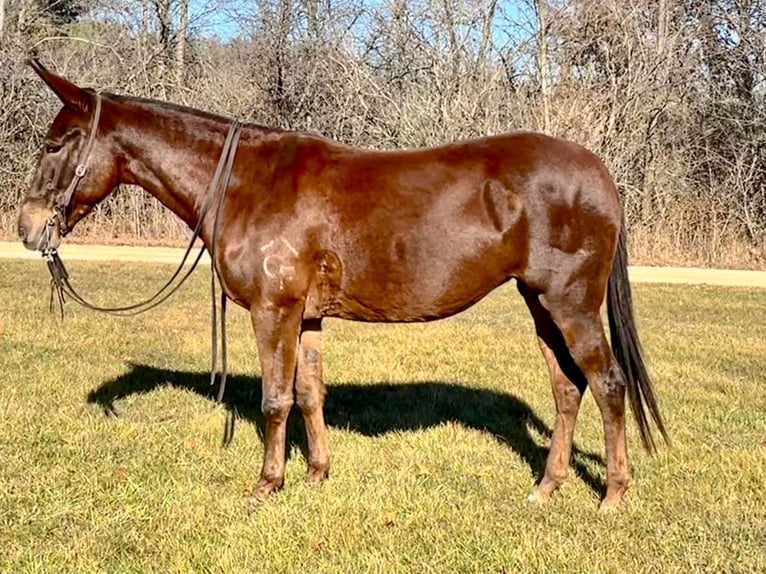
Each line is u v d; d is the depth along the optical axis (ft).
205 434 18.33
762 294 46.55
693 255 64.34
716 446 17.83
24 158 72.59
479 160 13.64
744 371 26.05
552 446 14.92
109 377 23.41
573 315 13.60
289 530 13.26
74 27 92.84
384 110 74.64
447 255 13.46
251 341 29.76
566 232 13.32
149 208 72.84
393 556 12.38
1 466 15.94
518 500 14.79
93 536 13.03
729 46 70.69
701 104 70.03
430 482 15.65
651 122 68.39
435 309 13.88
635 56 70.18
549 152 13.55
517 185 13.34
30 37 86.53
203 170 14.52
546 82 72.49
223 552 12.45
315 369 15.12
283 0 82.07
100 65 86.02
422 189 13.52
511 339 31.09
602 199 13.42
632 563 12.24
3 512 13.84
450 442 18.08
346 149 14.33
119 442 17.61
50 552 12.43
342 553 12.52
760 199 65.41
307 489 14.93
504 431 19.24
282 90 81.00
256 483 14.99
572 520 13.79
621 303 14.03
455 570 12.07
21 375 23.13
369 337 31.12
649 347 30.12
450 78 72.64
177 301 39.40
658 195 66.69
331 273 13.85
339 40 79.92
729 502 14.52
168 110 14.85
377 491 14.89
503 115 71.61
